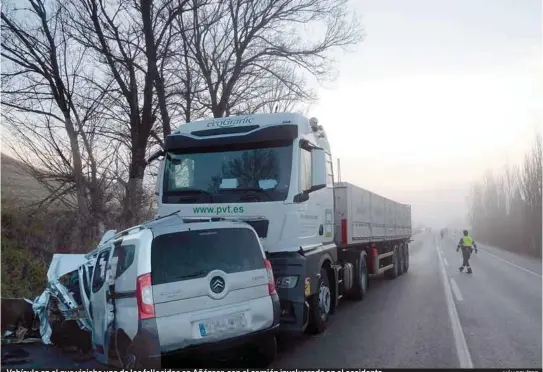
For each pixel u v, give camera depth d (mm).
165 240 5398
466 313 9750
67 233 11844
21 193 11914
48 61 12703
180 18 15141
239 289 5621
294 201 7039
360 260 11555
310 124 8062
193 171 7637
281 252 6969
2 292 8703
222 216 7242
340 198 10258
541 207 30656
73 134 12781
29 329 7219
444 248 42000
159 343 5012
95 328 6141
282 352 6836
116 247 5910
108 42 13578
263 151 7324
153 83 13914
